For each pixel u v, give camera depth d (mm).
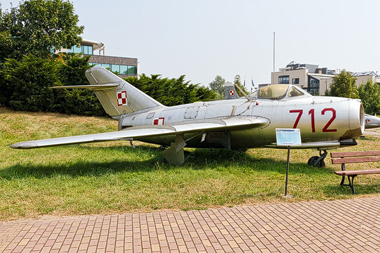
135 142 15258
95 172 8500
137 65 47625
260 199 5891
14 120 17109
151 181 7387
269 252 3762
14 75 18094
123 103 13258
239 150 12352
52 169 8836
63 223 4703
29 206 5520
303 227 4508
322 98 9391
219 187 6828
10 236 4223
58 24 24125
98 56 43906
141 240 4090
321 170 8789
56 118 18734
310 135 9227
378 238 4133
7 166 9234
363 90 49500
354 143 9039
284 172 8578
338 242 4020
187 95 25516
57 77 19078
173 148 9664
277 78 77125
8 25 22000
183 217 4938
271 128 9680
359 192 6375
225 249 3844
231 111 10516
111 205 5496
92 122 18938
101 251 3783
